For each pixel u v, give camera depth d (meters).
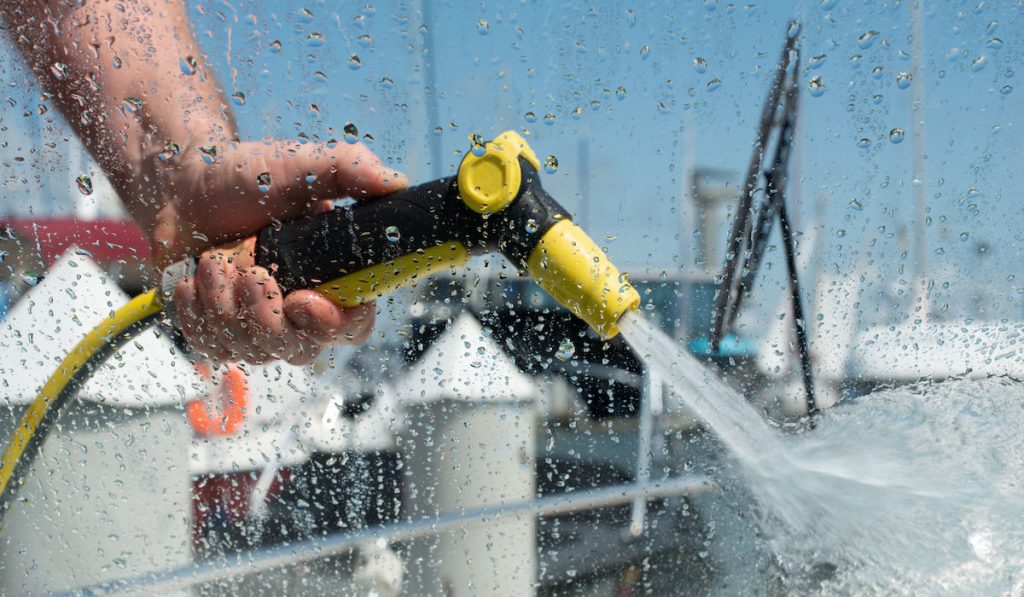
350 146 0.68
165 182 0.72
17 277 0.83
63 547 0.74
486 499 0.83
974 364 0.70
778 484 0.57
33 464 0.74
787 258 0.78
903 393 0.67
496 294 0.82
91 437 0.77
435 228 0.63
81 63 0.73
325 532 0.75
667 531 0.62
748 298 0.77
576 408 0.81
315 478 0.79
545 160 0.74
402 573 0.74
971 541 0.49
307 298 0.66
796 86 0.77
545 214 0.62
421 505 0.83
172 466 0.77
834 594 0.49
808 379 0.73
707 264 0.78
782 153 0.78
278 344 0.69
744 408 0.63
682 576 0.57
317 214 0.67
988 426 0.60
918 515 0.52
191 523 0.77
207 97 0.72
